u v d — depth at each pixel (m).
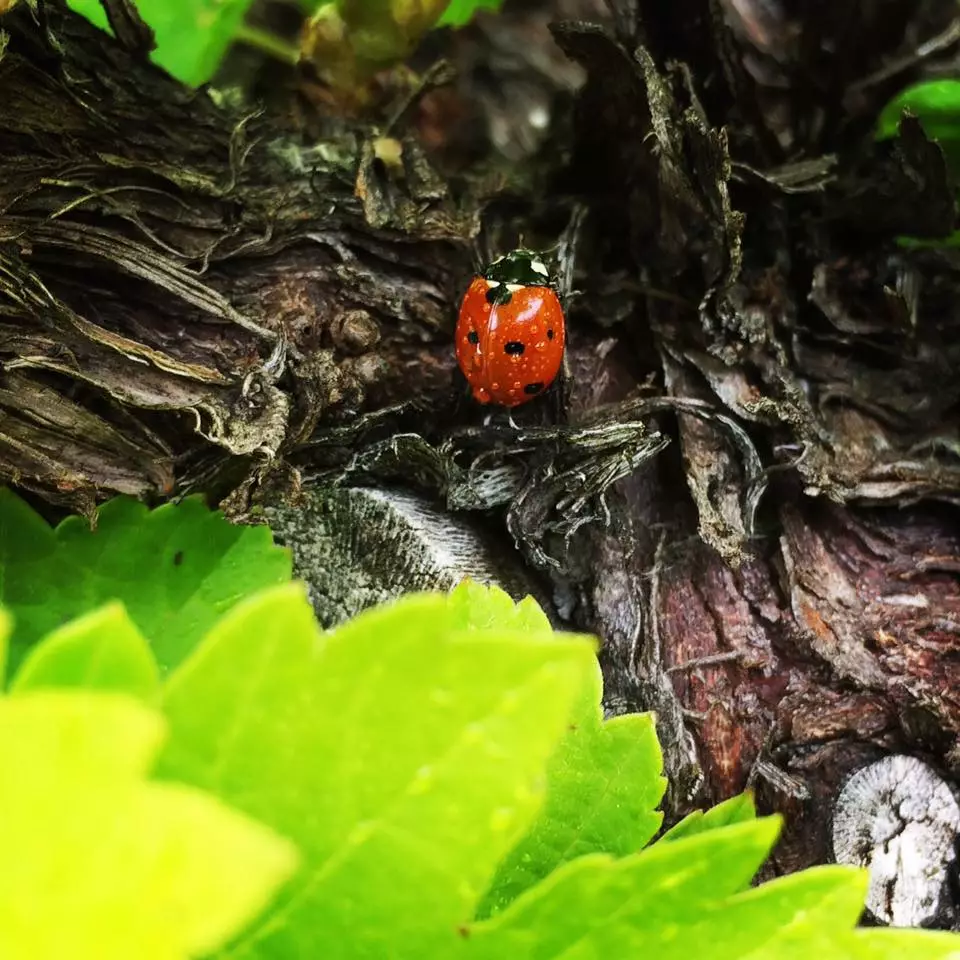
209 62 0.08
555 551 0.07
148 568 0.06
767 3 0.08
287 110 0.08
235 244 0.07
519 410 0.07
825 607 0.07
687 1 0.07
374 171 0.07
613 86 0.07
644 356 0.07
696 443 0.07
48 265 0.06
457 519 0.07
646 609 0.07
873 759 0.07
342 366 0.07
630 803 0.05
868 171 0.08
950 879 0.07
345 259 0.07
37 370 0.06
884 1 0.07
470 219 0.07
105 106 0.07
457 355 0.07
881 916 0.07
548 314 0.07
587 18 0.10
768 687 0.07
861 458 0.07
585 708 0.05
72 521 0.06
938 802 0.07
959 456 0.07
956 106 0.07
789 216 0.07
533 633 0.05
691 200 0.07
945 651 0.07
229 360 0.07
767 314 0.07
